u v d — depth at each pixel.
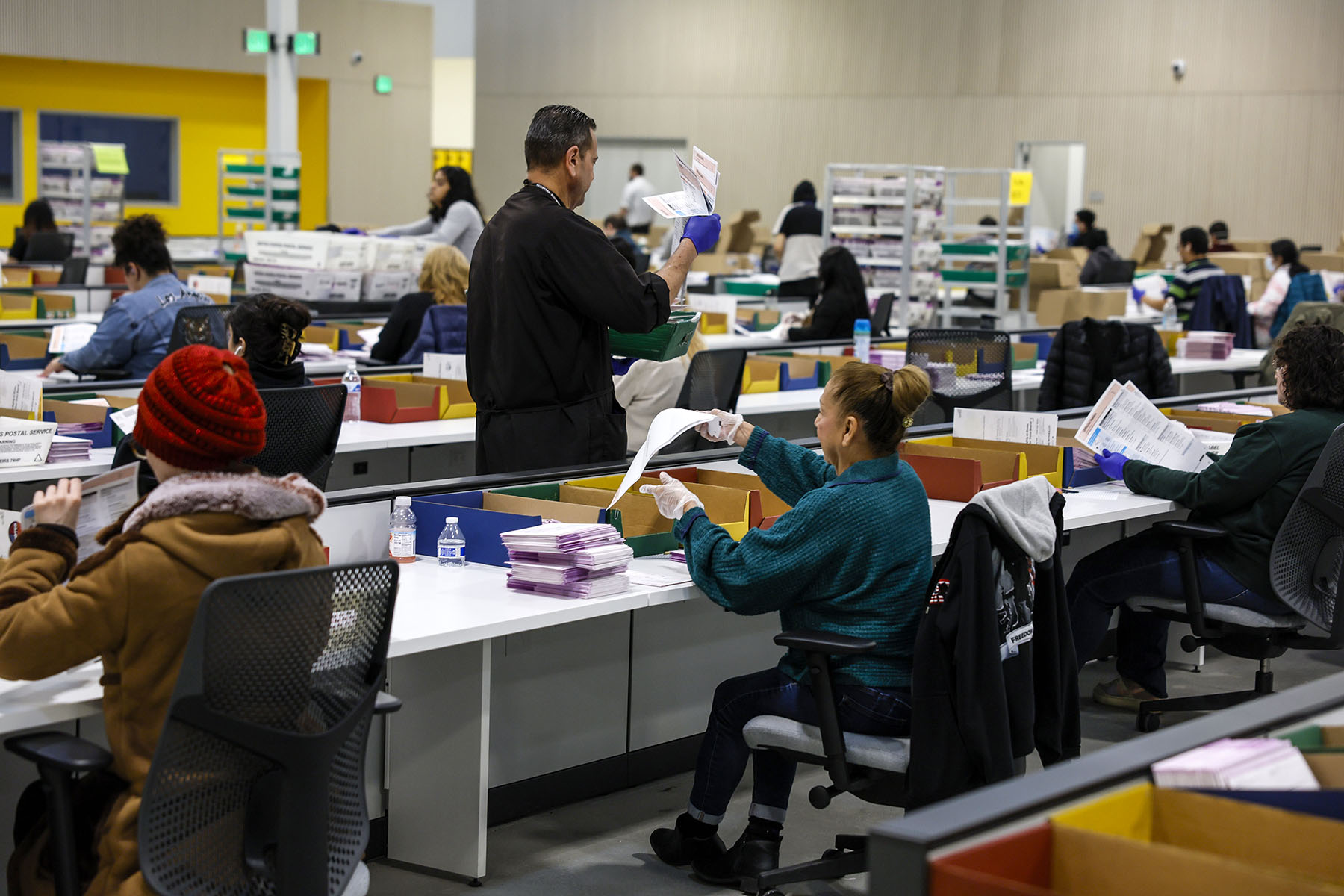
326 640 1.96
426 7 19.59
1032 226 15.77
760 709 2.84
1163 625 4.20
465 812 2.91
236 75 18.31
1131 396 4.04
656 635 3.57
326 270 8.13
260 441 2.07
